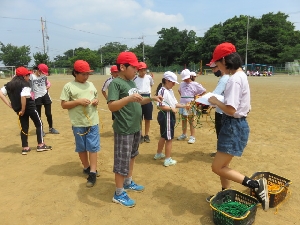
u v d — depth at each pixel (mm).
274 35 61656
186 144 6211
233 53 2980
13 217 3334
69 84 4188
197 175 4512
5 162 5168
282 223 3150
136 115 3412
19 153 5684
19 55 76125
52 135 7039
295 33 65312
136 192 3951
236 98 2867
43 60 53844
